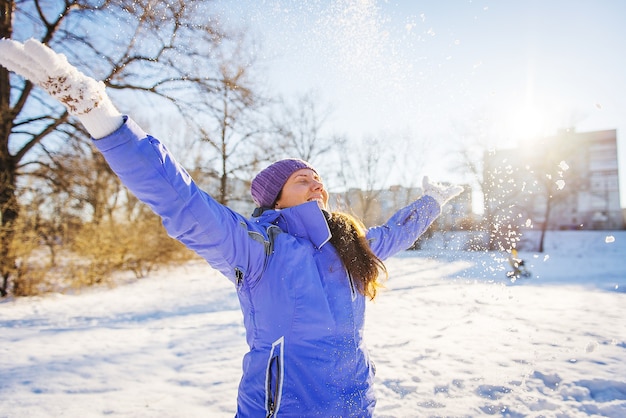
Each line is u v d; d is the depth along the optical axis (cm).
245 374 125
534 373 354
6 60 84
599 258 2122
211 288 1210
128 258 1418
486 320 586
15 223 1056
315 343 123
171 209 100
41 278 1090
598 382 325
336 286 131
